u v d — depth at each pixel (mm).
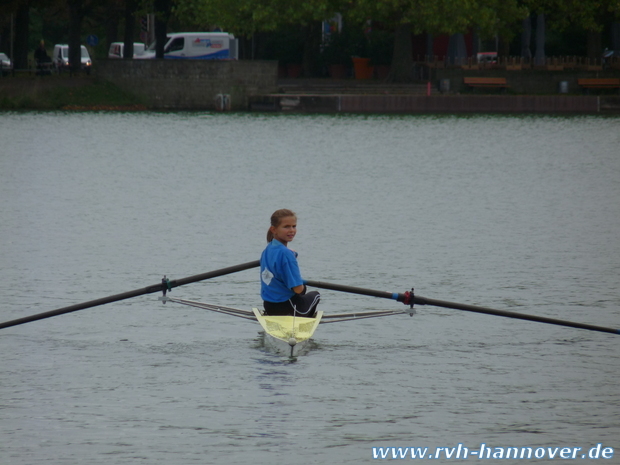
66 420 34844
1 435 33469
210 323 48250
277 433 33750
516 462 31688
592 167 129000
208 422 34719
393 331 47094
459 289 56469
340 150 149875
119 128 184500
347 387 38375
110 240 72500
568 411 35969
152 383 38781
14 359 42000
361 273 60750
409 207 92438
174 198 97875
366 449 32500
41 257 65375
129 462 31312
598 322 49156
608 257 66688
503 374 40219
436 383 39031
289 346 41812
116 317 49406
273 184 110062
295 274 43375
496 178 117125
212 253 67625
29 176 115500
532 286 57250
